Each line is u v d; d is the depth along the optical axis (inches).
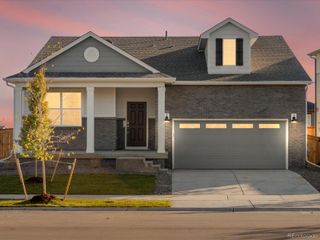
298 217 546.6
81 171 874.1
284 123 981.2
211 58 1000.2
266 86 979.3
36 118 668.7
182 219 530.9
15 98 916.6
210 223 501.4
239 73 997.2
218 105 980.6
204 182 816.9
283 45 1111.0
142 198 684.1
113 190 742.5
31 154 885.2
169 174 877.8
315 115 1370.6
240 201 660.7
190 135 983.6
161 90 925.2
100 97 985.5
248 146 981.2
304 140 978.7
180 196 705.0
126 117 1015.6
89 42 956.0
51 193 722.2
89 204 620.1
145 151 952.3
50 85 918.4
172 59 1069.1
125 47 1130.7
